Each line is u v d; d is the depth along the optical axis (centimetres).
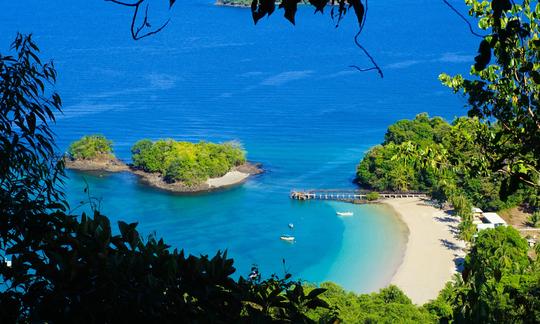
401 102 15900
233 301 689
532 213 7856
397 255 7156
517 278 2344
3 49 16788
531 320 898
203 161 9812
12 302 633
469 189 7706
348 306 4019
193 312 670
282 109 15188
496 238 5809
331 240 7675
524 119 1280
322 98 16400
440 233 7638
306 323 709
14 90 935
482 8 1338
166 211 8719
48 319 632
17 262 666
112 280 641
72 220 732
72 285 641
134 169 10256
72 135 12744
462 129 1470
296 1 505
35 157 948
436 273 6656
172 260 677
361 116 14500
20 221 770
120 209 8725
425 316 3928
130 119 14125
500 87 1334
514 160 1261
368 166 9431
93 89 16938
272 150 11775
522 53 1209
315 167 10725
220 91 17212
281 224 8250
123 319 648
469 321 775
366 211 8525
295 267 7062
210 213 8662
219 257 709
